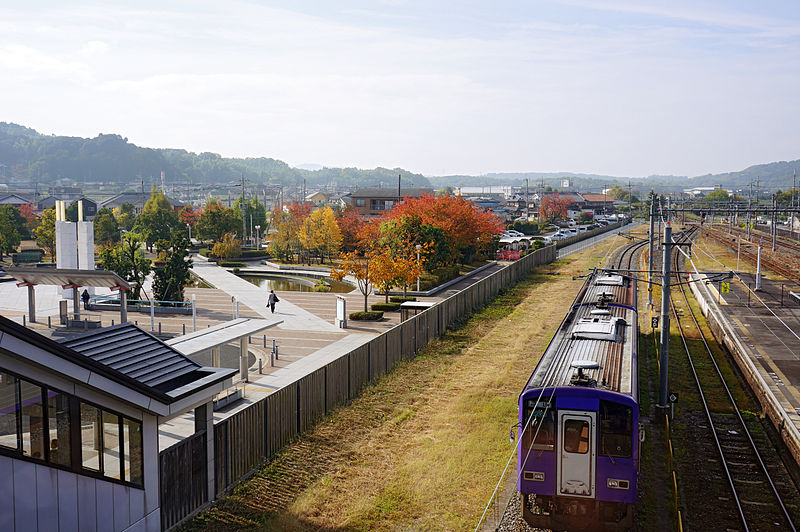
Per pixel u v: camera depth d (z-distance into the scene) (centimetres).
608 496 1302
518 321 3644
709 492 1523
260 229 9831
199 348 2030
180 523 1356
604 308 2188
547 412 1330
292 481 1564
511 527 1362
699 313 3953
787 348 2788
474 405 2125
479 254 6788
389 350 2562
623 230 11719
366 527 1341
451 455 1719
